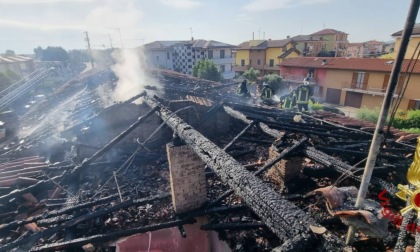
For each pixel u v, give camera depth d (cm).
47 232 451
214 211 521
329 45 5950
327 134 724
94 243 474
